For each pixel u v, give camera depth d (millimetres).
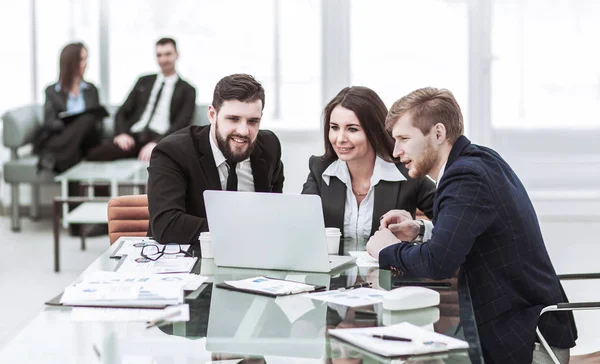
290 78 8625
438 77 8477
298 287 2438
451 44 8414
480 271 2650
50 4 8570
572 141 8398
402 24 8461
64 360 1850
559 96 8375
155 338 1995
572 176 8406
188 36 8602
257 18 8586
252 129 3260
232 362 1893
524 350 2596
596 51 8320
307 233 2650
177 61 8625
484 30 8234
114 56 8609
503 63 8352
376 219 3418
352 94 3361
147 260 2832
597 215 8039
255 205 2684
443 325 2084
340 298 2338
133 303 2248
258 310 2221
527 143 8422
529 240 2674
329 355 1862
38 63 8633
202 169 3357
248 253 2732
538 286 2668
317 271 2691
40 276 5988
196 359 1883
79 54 7969
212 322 2113
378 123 3344
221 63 8641
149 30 8586
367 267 2771
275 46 8602
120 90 8664
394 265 2697
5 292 5512
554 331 2758
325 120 3473
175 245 3139
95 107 7883
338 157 3494
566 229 7543
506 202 2623
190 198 3367
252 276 2629
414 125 2719
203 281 2537
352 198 3469
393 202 3422
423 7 8414
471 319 2135
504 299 2633
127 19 8578
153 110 7922
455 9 8352
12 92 8664
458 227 2549
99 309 2234
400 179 3422
